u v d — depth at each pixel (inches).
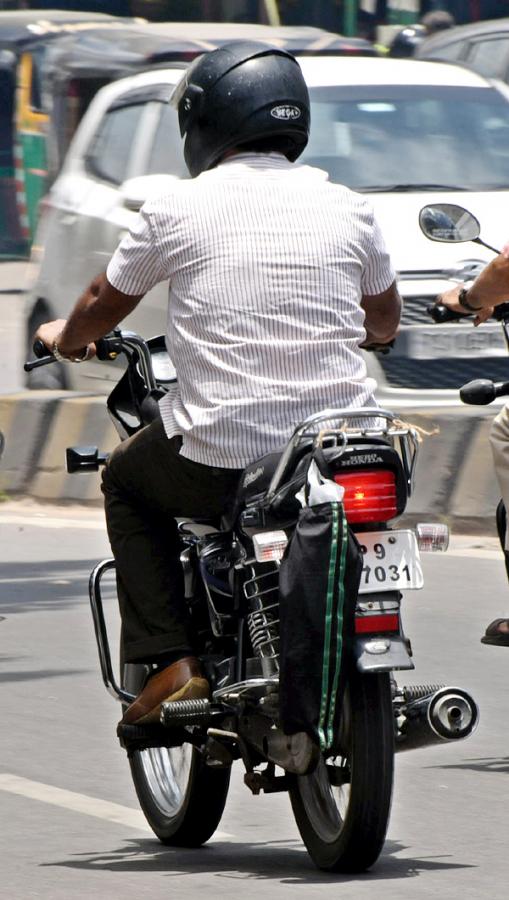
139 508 568.1
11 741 727.1
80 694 808.3
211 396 540.4
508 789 660.7
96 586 589.6
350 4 3371.1
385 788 514.6
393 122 1430.9
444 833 601.6
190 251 546.9
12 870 558.3
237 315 541.0
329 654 501.4
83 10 3393.2
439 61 1550.2
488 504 1195.9
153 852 584.7
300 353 541.0
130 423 593.9
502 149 1430.9
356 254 556.1
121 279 556.1
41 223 1594.5
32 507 1411.2
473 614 982.4
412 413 1225.4
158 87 1504.7
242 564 538.9
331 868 547.2
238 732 547.2
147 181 1406.3
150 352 591.5
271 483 524.1
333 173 1382.9
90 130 1566.2
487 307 668.7
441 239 666.2
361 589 509.7
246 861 570.9
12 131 2933.1
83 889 537.0
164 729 565.9
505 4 3339.1
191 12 3398.1
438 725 517.7
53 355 586.6
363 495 512.1
